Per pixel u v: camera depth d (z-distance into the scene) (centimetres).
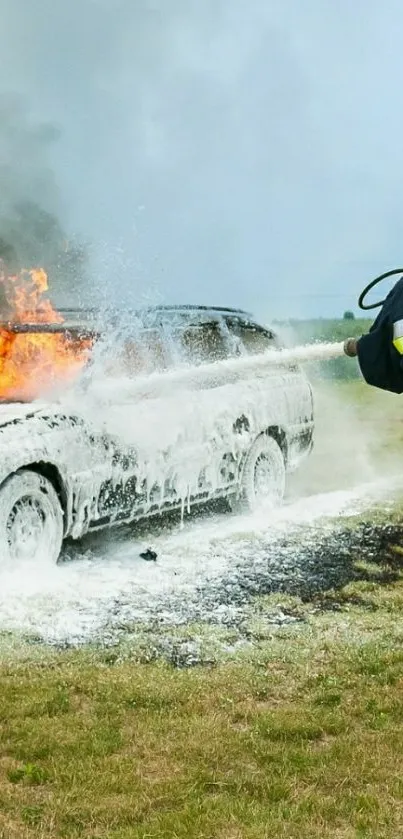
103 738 377
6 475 598
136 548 702
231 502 802
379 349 353
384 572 648
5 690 431
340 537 737
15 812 322
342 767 353
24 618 545
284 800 329
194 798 329
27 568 613
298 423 871
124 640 509
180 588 607
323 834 308
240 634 522
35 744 372
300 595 596
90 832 309
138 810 322
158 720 397
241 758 363
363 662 467
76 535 653
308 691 435
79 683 441
